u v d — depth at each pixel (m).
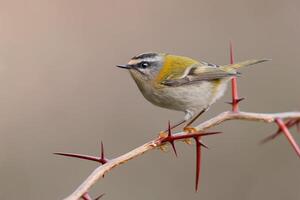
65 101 14.00
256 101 14.23
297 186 12.84
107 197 12.62
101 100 14.09
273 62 14.94
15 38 15.09
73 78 14.46
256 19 15.76
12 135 13.27
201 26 15.80
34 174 12.78
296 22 15.48
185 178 12.97
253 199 12.80
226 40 15.51
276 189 12.87
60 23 15.55
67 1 15.78
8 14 15.39
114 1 16.03
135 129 13.66
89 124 13.66
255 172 13.07
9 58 14.66
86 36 15.44
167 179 12.95
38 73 14.48
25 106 13.82
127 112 13.91
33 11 15.54
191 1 16.09
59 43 15.18
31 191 12.57
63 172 12.93
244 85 14.45
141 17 15.92
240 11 15.88
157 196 12.77
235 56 15.26
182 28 15.79
